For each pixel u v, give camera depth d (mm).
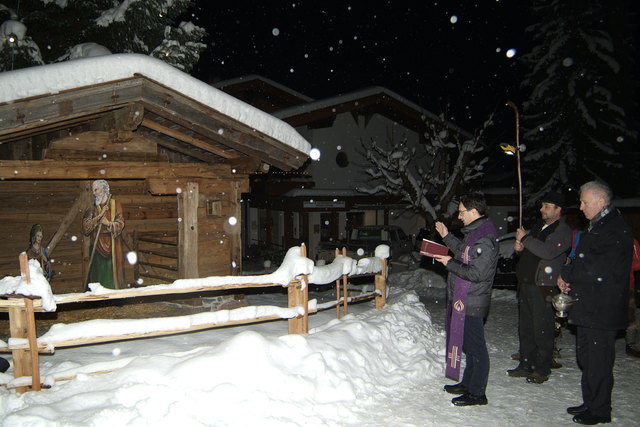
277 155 7617
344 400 4500
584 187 4461
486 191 23266
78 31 15859
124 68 5848
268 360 4449
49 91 5359
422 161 24375
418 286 13578
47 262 6668
